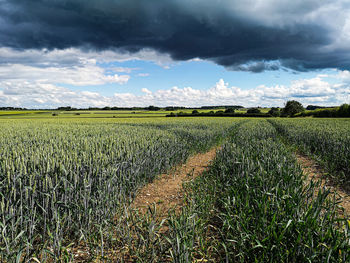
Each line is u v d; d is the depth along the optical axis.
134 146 7.86
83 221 4.10
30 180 3.81
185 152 10.97
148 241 3.43
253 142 10.76
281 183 4.61
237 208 4.10
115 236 3.96
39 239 3.78
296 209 3.25
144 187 6.91
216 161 8.09
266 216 3.43
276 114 87.38
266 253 2.87
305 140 14.27
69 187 4.21
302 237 2.79
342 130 16.53
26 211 3.74
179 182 7.44
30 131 15.16
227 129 22.97
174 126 23.75
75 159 5.08
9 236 3.44
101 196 4.54
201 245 3.30
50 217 3.99
